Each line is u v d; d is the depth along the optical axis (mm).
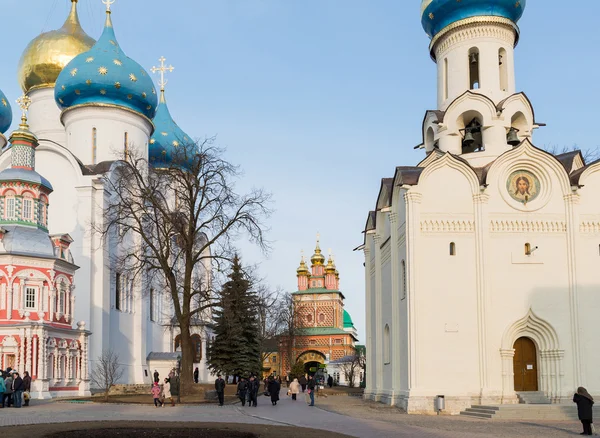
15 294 43031
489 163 38000
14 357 42250
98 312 53219
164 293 63156
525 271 36219
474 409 33125
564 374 35438
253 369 62938
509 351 35250
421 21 44156
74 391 45844
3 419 27734
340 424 27312
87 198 54938
